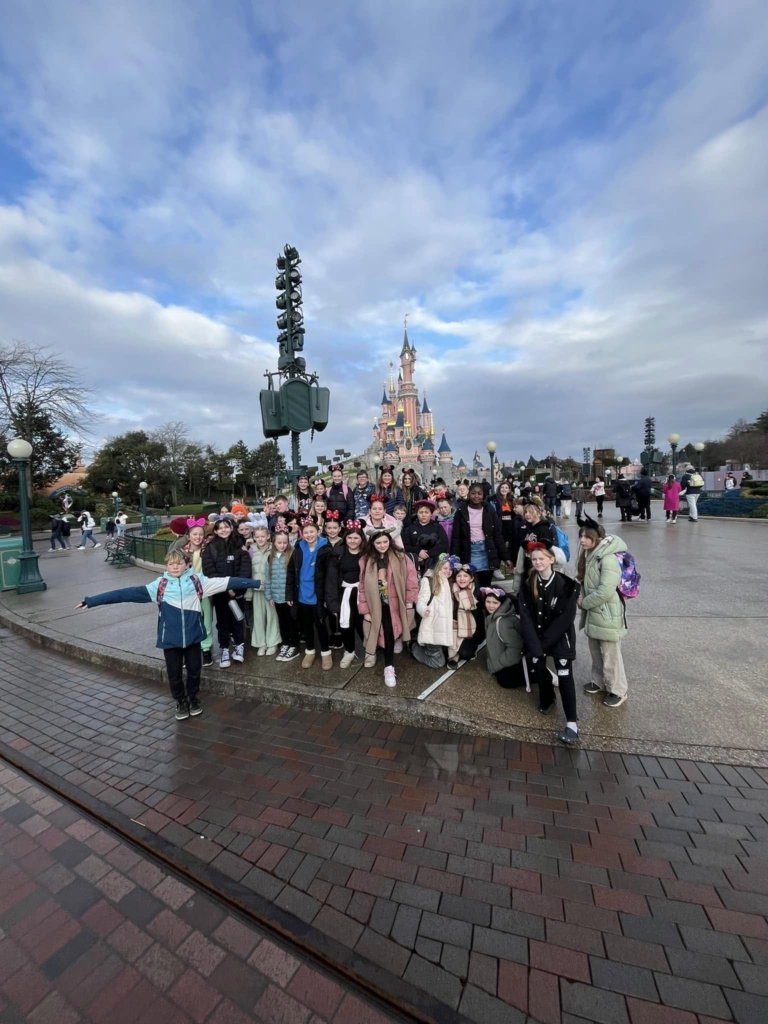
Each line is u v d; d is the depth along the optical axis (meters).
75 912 2.09
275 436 8.37
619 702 3.41
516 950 1.78
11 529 25.28
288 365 7.98
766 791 2.52
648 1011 1.54
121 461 45.03
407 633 4.11
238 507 8.10
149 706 4.16
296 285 8.10
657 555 8.68
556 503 16.41
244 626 4.86
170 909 2.08
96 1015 1.65
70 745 3.55
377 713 3.59
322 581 4.32
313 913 1.99
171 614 3.73
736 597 5.76
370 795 2.73
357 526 4.32
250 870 2.24
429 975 1.71
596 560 3.42
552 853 2.22
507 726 3.25
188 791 2.89
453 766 2.95
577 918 1.89
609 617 3.35
